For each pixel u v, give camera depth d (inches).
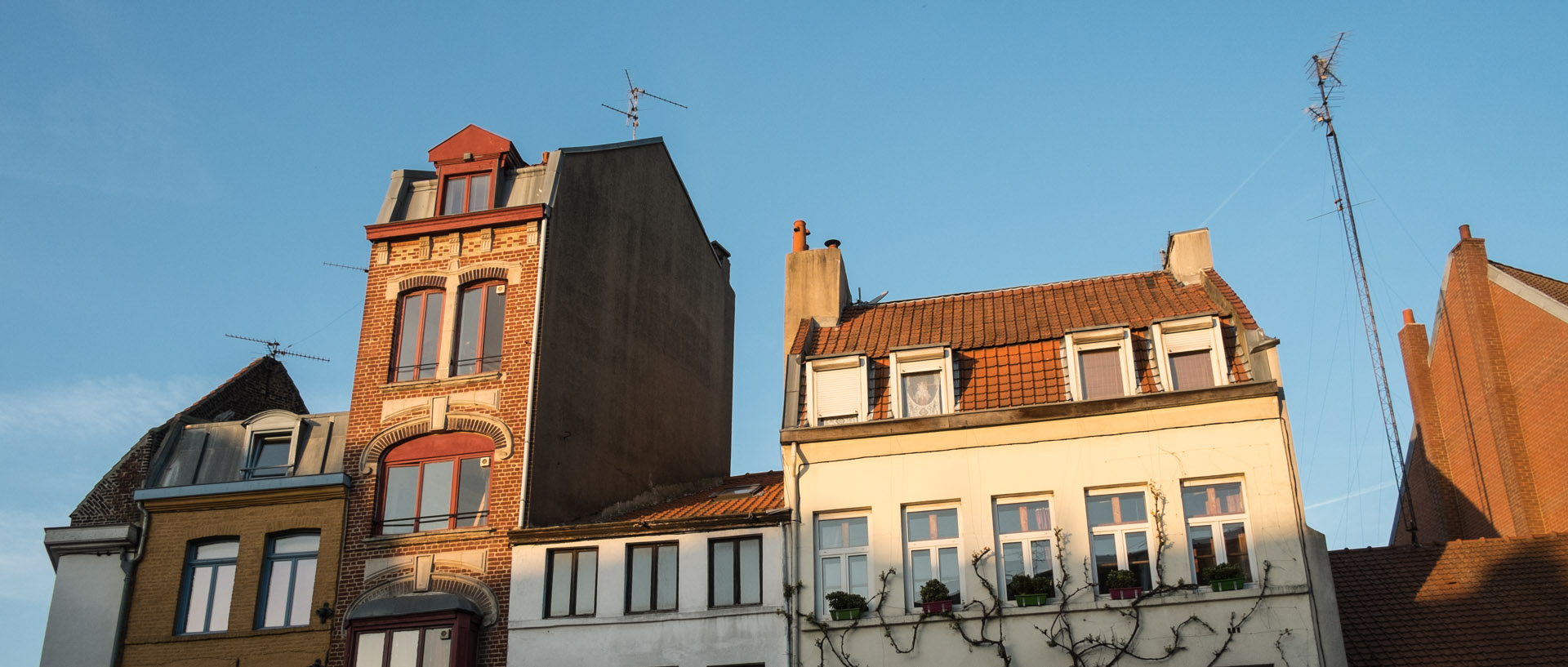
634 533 895.1
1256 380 820.6
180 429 1063.6
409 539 933.2
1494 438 1187.9
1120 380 868.6
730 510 921.5
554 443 981.8
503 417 967.0
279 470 1015.0
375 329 1031.6
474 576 911.0
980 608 812.0
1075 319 943.0
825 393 921.5
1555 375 1115.9
